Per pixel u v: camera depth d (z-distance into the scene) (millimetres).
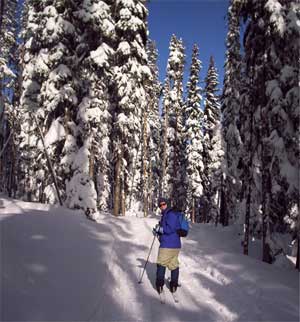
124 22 23188
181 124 43406
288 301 7383
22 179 27938
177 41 37812
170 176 46219
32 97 20234
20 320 5117
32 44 18922
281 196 15164
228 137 28938
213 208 46250
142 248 11938
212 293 7918
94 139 20625
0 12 17812
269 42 14992
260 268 10695
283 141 14742
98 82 19047
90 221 13617
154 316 6348
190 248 13492
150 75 24281
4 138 27047
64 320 5496
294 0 14781
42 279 6531
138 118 25875
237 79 27156
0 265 6285
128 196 38000
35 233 8750
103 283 7430
